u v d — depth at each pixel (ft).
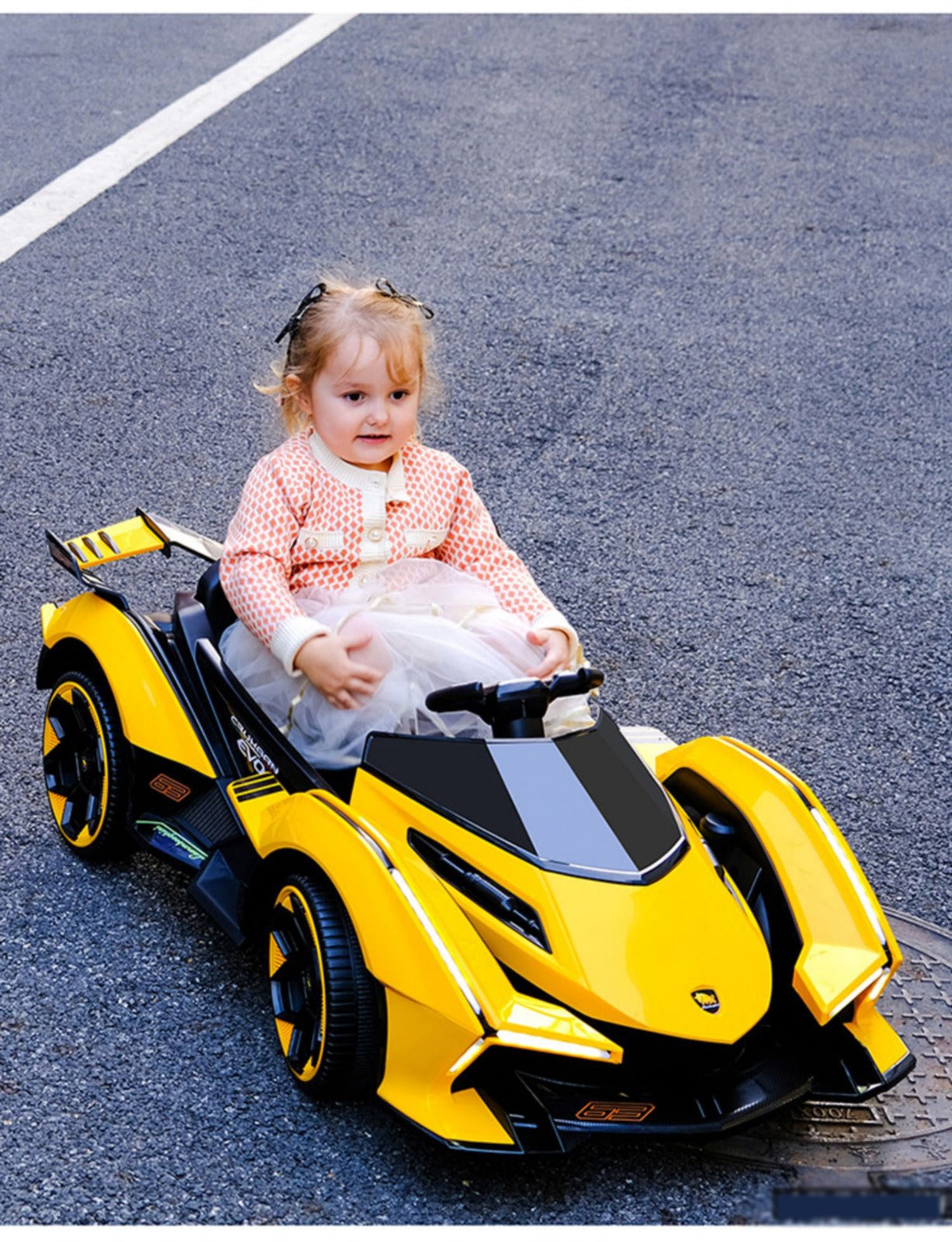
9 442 19.38
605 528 18.75
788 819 10.72
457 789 10.05
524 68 35.96
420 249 26.04
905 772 14.76
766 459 20.71
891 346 24.11
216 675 11.83
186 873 11.61
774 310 25.02
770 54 38.24
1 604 16.02
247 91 33.06
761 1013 9.47
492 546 12.37
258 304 23.58
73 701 12.60
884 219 28.76
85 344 22.07
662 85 35.35
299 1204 9.38
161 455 19.35
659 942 9.47
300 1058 10.11
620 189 29.27
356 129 31.30
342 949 9.66
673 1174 9.82
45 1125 9.82
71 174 28.04
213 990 11.15
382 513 11.72
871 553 18.70
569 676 10.69
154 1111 10.00
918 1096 10.68
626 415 21.53
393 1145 9.87
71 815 12.63
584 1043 9.03
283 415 12.21
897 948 10.12
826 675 16.24
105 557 12.64
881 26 41.27
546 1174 9.73
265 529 11.42
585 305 24.62
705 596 17.52
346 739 11.05
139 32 37.01
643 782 10.52
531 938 9.40
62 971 11.23
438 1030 9.12
